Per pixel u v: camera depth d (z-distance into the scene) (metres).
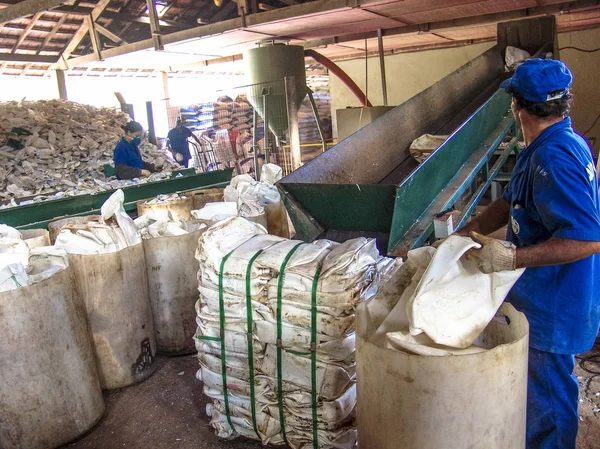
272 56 9.00
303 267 2.28
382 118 5.00
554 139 1.84
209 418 3.03
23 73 12.97
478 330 1.64
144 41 9.97
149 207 5.36
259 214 4.70
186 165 10.52
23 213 5.19
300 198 3.40
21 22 11.06
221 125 13.68
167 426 2.99
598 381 3.18
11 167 7.30
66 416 2.81
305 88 9.39
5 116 8.43
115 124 9.91
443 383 1.53
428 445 1.59
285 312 2.29
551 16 7.69
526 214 1.98
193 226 4.01
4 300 2.54
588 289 1.90
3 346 2.57
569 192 1.72
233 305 2.42
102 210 3.46
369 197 3.13
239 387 2.53
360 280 2.20
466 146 4.39
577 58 12.05
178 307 3.76
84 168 7.86
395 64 14.30
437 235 3.30
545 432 2.08
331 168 4.11
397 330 1.78
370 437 1.75
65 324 2.80
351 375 2.27
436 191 3.84
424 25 9.69
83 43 12.88
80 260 3.21
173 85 18.36
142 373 3.50
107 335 3.31
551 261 1.69
